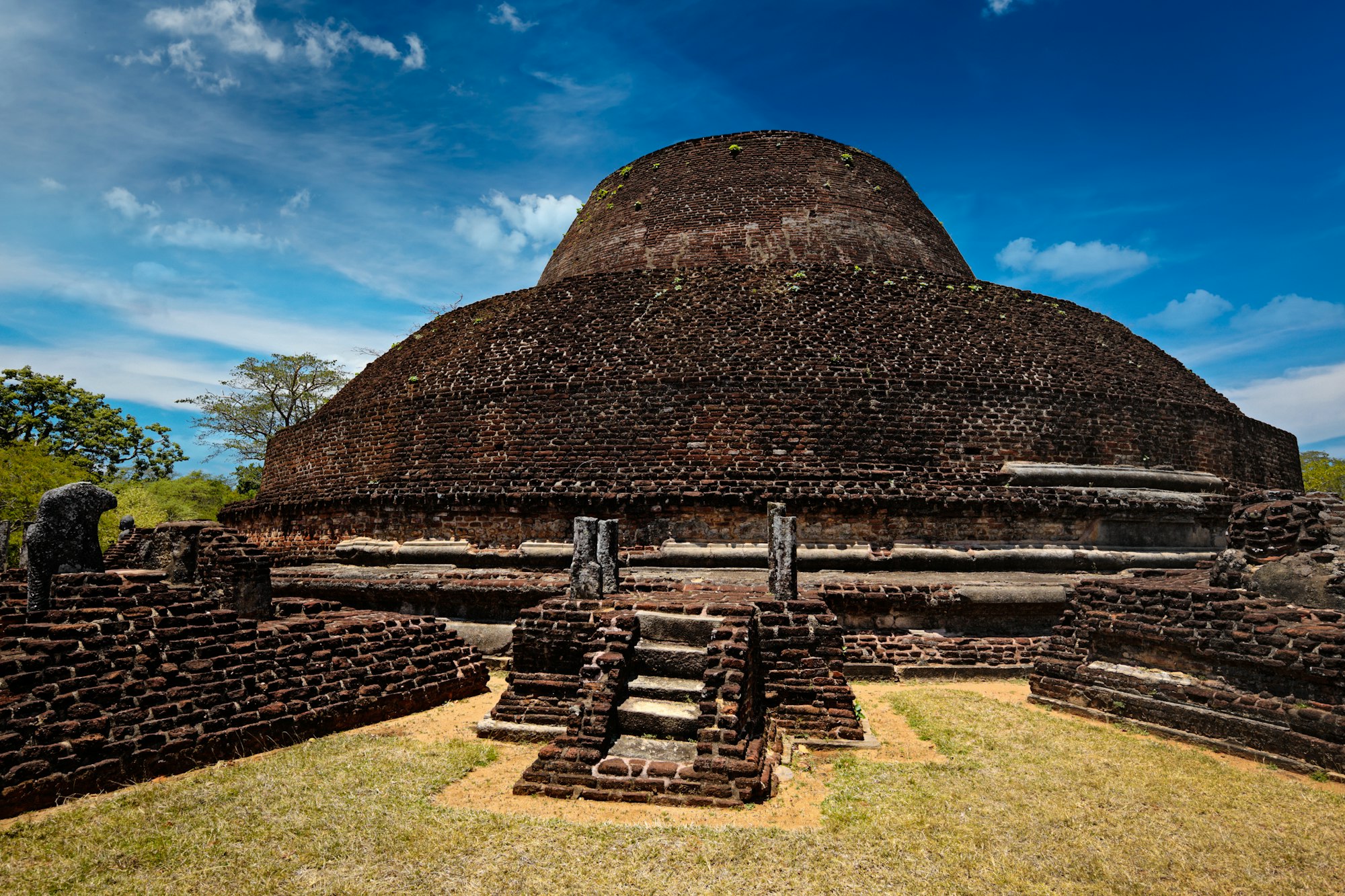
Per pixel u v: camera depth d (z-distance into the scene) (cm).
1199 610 856
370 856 518
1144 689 865
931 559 1398
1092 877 498
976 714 911
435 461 1648
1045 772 700
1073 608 1016
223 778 671
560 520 1484
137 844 535
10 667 627
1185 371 1991
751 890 476
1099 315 2003
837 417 1542
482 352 1809
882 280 1875
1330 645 728
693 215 2291
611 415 1585
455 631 1086
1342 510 853
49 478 2564
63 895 467
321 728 826
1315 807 621
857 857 519
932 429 1554
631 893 472
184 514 3559
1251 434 2008
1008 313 1858
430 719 905
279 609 1004
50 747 614
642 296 1841
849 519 1435
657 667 752
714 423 1539
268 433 4222
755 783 619
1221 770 712
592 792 625
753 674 766
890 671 1141
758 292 1811
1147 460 1672
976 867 507
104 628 697
